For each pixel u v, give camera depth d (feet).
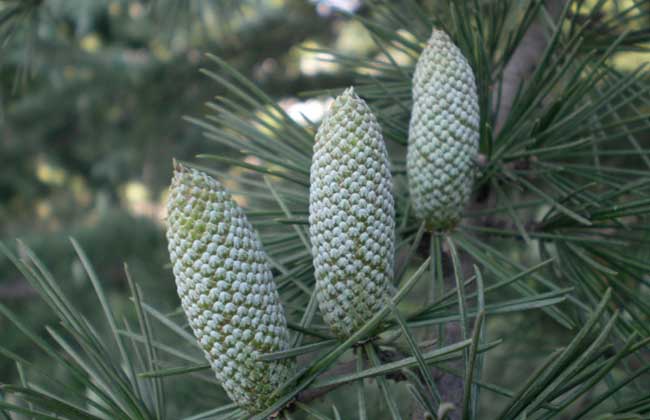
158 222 2.41
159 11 1.44
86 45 3.03
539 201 0.75
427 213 0.72
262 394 0.59
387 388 0.57
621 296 0.79
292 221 0.68
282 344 0.58
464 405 0.53
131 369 0.62
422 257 0.75
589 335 0.55
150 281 2.00
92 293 2.25
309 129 0.76
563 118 0.77
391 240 0.60
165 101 2.68
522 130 0.78
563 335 1.14
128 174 3.56
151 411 0.62
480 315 0.51
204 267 0.56
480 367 0.59
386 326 0.62
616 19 0.83
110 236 2.28
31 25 1.18
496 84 0.86
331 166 0.59
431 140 0.69
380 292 0.60
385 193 0.59
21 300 2.25
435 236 0.72
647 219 0.87
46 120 3.20
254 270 0.57
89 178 3.77
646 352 0.74
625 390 0.91
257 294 0.57
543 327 1.17
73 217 3.65
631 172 0.75
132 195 3.85
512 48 0.78
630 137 0.75
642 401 0.56
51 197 3.82
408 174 0.72
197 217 0.56
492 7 0.82
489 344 0.54
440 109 0.69
